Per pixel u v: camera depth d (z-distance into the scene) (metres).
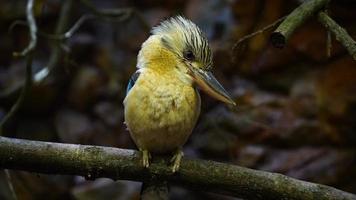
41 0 11.87
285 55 10.90
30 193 11.30
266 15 10.77
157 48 5.94
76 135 11.81
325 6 5.42
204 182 5.72
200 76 5.92
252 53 10.95
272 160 10.63
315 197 5.57
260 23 10.83
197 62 6.01
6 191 11.18
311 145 10.71
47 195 11.39
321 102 10.64
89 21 12.58
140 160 5.76
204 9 11.52
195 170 5.71
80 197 11.14
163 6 12.25
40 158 5.68
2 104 12.05
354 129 10.52
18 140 5.74
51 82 11.94
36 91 11.86
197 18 11.52
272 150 10.77
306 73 10.95
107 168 5.73
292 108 10.79
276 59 10.93
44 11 12.25
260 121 10.82
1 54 12.48
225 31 11.02
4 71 12.41
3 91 11.99
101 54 12.20
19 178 11.27
